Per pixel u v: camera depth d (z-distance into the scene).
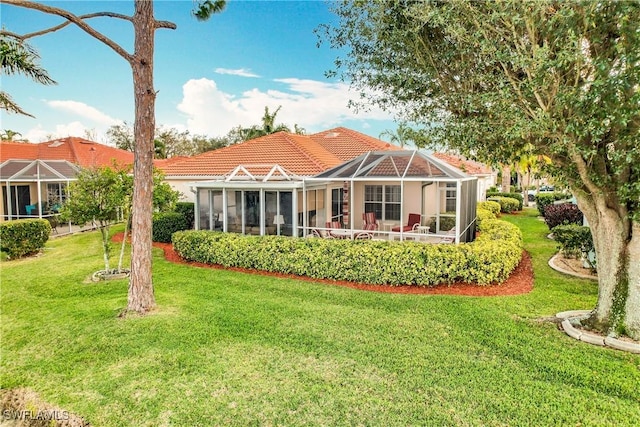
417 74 8.94
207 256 15.36
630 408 5.55
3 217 25.36
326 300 10.84
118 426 5.50
